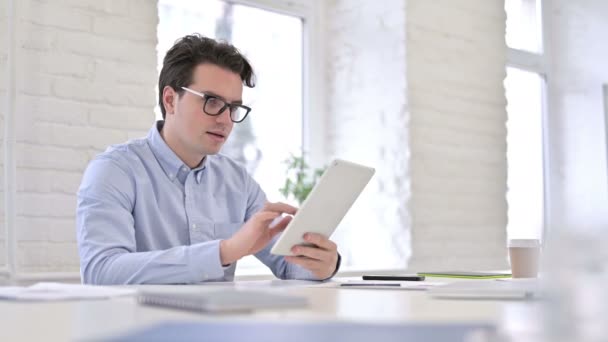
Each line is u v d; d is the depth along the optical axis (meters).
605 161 4.05
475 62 3.66
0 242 2.40
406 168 3.34
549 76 4.19
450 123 3.52
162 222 2.00
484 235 3.63
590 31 4.14
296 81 3.56
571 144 4.14
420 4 3.43
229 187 2.21
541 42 4.20
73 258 2.55
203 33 3.23
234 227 2.17
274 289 1.30
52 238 2.51
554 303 0.50
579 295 0.50
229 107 2.05
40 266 2.48
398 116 3.37
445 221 3.46
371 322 0.63
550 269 0.51
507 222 3.75
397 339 0.52
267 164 3.43
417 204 3.35
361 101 3.51
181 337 0.51
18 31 2.45
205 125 2.02
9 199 2.42
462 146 3.56
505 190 3.76
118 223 1.80
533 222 4.05
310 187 3.30
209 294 0.84
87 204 1.82
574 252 0.50
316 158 3.58
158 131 2.07
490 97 3.71
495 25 3.78
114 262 1.65
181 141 2.05
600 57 4.11
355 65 3.53
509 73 4.09
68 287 1.15
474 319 0.72
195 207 2.07
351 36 3.56
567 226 0.52
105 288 1.16
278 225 1.72
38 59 2.51
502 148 3.75
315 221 1.61
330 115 3.62
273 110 3.46
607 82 4.07
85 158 2.59
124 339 0.50
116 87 2.68
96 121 2.62
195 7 3.21
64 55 2.56
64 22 2.57
